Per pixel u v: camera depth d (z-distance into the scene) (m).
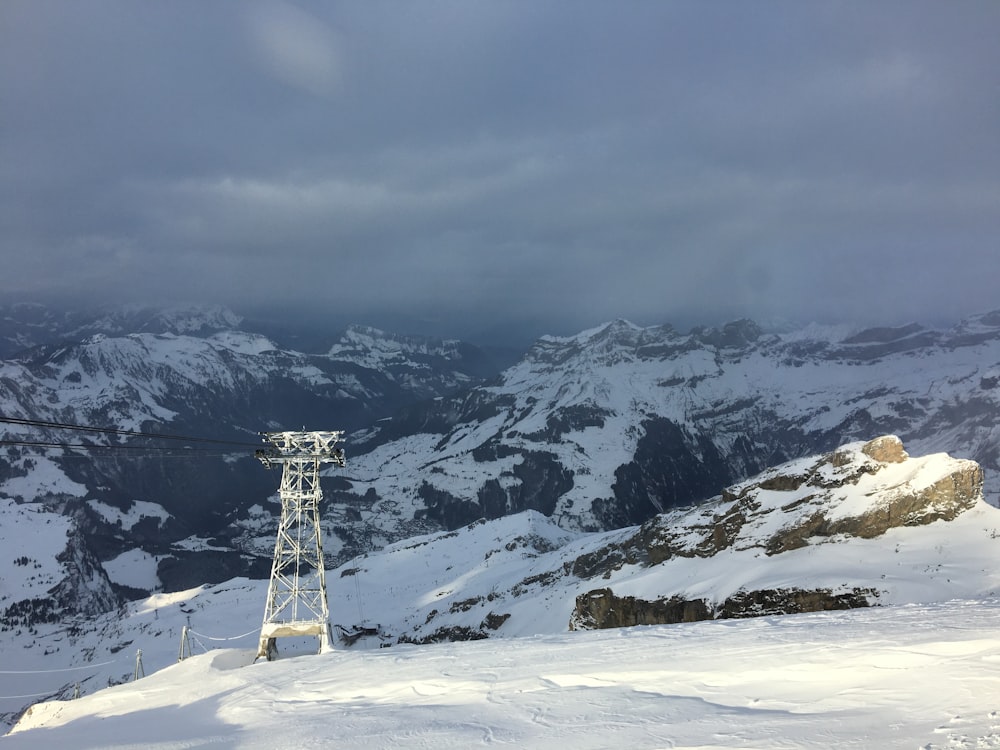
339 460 76.75
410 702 33.62
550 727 26.56
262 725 33.94
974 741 18.86
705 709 25.95
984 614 34.09
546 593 126.00
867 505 82.06
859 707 23.42
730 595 75.62
